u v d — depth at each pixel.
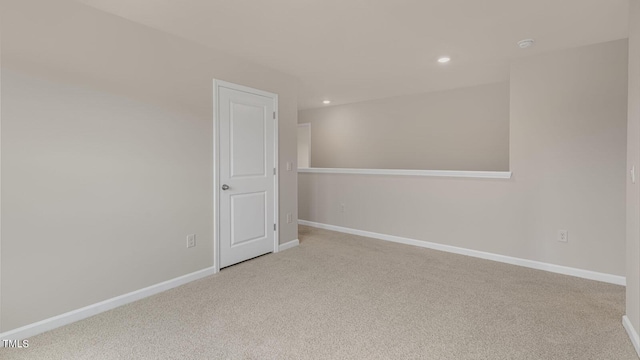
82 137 2.18
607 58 2.76
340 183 4.89
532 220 3.20
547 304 2.39
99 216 2.28
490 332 2.00
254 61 3.38
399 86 4.50
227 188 3.19
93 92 2.22
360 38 2.75
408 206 4.16
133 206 2.47
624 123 2.71
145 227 2.55
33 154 1.97
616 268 2.79
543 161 3.11
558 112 3.01
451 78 4.04
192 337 1.96
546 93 3.06
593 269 2.89
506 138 4.24
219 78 3.07
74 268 2.17
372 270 3.16
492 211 3.47
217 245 3.11
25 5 1.92
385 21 2.42
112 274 2.36
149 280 2.59
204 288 2.72
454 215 3.76
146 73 2.51
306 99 5.47
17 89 1.90
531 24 2.45
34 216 1.98
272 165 3.71
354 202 4.73
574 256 2.98
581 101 2.89
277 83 3.73
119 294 2.41
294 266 3.28
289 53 3.13
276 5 2.17
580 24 2.45
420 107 4.98
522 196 3.26
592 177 2.87
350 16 2.34
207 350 1.82
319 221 5.21
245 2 2.13
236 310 2.32
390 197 4.33
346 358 1.75
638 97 1.77
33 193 1.98
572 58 2.92
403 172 4.17
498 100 4.29
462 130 4.60
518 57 3.20
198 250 2.95
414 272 3.10
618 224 2.77
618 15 2.29
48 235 2.04
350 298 2.51
